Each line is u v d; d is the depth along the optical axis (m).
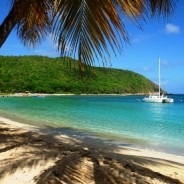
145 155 9.55
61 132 14.97
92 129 16.42
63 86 94.81
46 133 14.23
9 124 16.89
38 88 92.31
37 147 8.20
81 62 3.89
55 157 6.55
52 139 11.43
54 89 94.19
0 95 82.25
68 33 3.86
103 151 9.30
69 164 5.98
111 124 19.08
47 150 7.82
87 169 5.81
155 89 130.50
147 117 25.39
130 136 14.19
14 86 91.12
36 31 6.58
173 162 8.46
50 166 5.68
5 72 93.88
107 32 3.75
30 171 5.36
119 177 5.51
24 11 4.94
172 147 11.56
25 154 6.86
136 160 7.86
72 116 24.45
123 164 6.66
